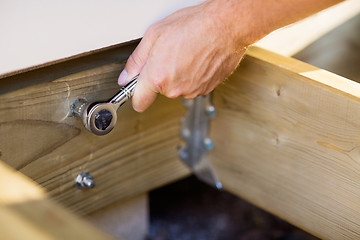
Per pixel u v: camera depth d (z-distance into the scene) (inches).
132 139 35.0
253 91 34.0
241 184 38.0
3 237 14.8
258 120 34.7
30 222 14.7
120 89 29.1
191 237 44.9
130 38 28.1
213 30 27.6
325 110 30.5
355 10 45.1
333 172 31.7
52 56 25.2
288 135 33.2
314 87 30.5
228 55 28.9
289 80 31.6
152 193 49.3
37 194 15.9
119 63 30.3
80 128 30.6
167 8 29.2
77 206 33.4
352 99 29.0
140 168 36.8
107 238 14.3
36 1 23.6
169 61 27.8
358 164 30.1
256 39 28.8
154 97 29.6
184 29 27.6
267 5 27.0
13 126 27.2
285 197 35.2
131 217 41.1
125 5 27.1
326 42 43.8
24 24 23.6
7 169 17.2
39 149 29.0
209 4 28.0
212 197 49.7
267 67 32.4
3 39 23.1
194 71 28.6
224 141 37.8
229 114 36.5
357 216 31.4
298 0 26.4
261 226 46.8
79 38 25.9
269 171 35.6
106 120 28.3
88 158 32.4
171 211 47.4
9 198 15.6
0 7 22.5
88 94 29.6
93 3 25.7
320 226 33.8
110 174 34.7
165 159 38.3
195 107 37.6
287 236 45.8
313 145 32.1
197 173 40.6
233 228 46.3
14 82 26.5
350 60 45.9
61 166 30.9
